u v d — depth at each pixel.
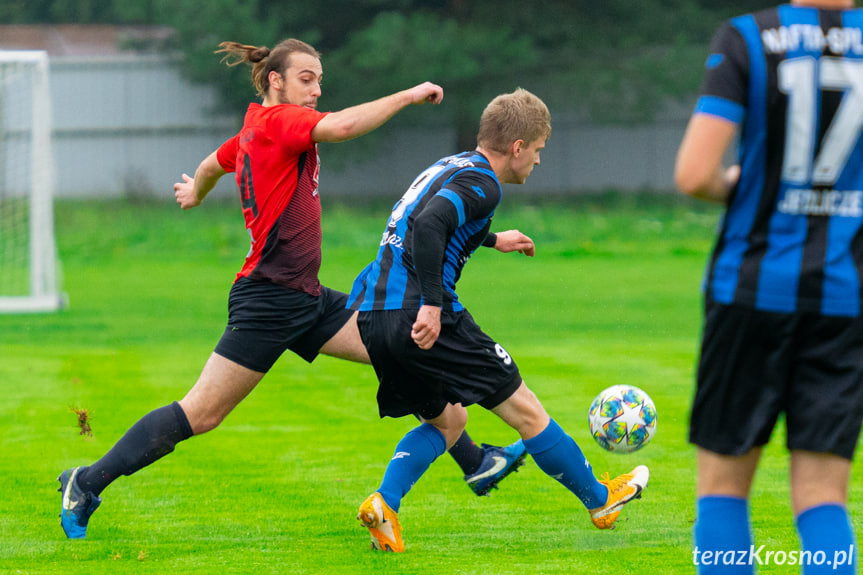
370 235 70.12
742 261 8.62
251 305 13.35
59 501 15.39
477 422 21.86
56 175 93.69
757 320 8.51
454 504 15.32
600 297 45.00
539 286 49.19
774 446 19.16
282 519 14.45
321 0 93.44
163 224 74.12
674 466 17.61
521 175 13.34
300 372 28.47
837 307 8.38
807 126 8.31
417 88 12.74
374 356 12.91
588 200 92.75
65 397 24.36
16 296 47.00
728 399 8.76
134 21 111.06
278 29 92.38
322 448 19.31
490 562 12.20
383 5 96.12
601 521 13.61
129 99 94.69
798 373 8.60
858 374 8.41
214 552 12.73
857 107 8.28
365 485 16.48
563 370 27.78
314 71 13.83
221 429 21.05
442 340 12.45
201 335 35.50
